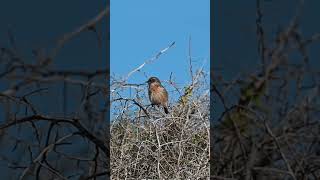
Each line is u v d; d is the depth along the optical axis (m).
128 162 11.53
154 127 11.73
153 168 11.92
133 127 11.65
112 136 11.35
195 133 11.77
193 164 11.59
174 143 11.84
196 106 11.59
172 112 11.84
